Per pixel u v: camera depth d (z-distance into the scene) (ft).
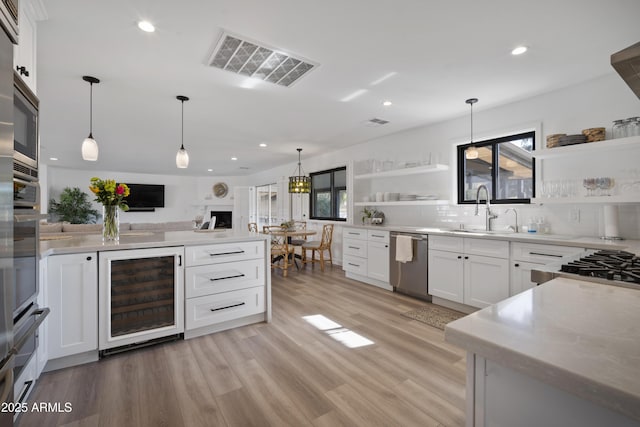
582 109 9.61
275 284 14.74
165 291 8.18
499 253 9.63
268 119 13.44
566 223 10.00
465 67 8.59
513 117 11.30
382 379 6.53
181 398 5.88
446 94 10.52
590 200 8.63
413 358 7.43
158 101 11.22
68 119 13.48
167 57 8.01
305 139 17.39
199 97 10.82
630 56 3.87
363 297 12.55
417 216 14.93
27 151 5.15
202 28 6.73
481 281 10.09
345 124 14.26
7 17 3.29
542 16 6.33
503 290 9.53
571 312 2.56
